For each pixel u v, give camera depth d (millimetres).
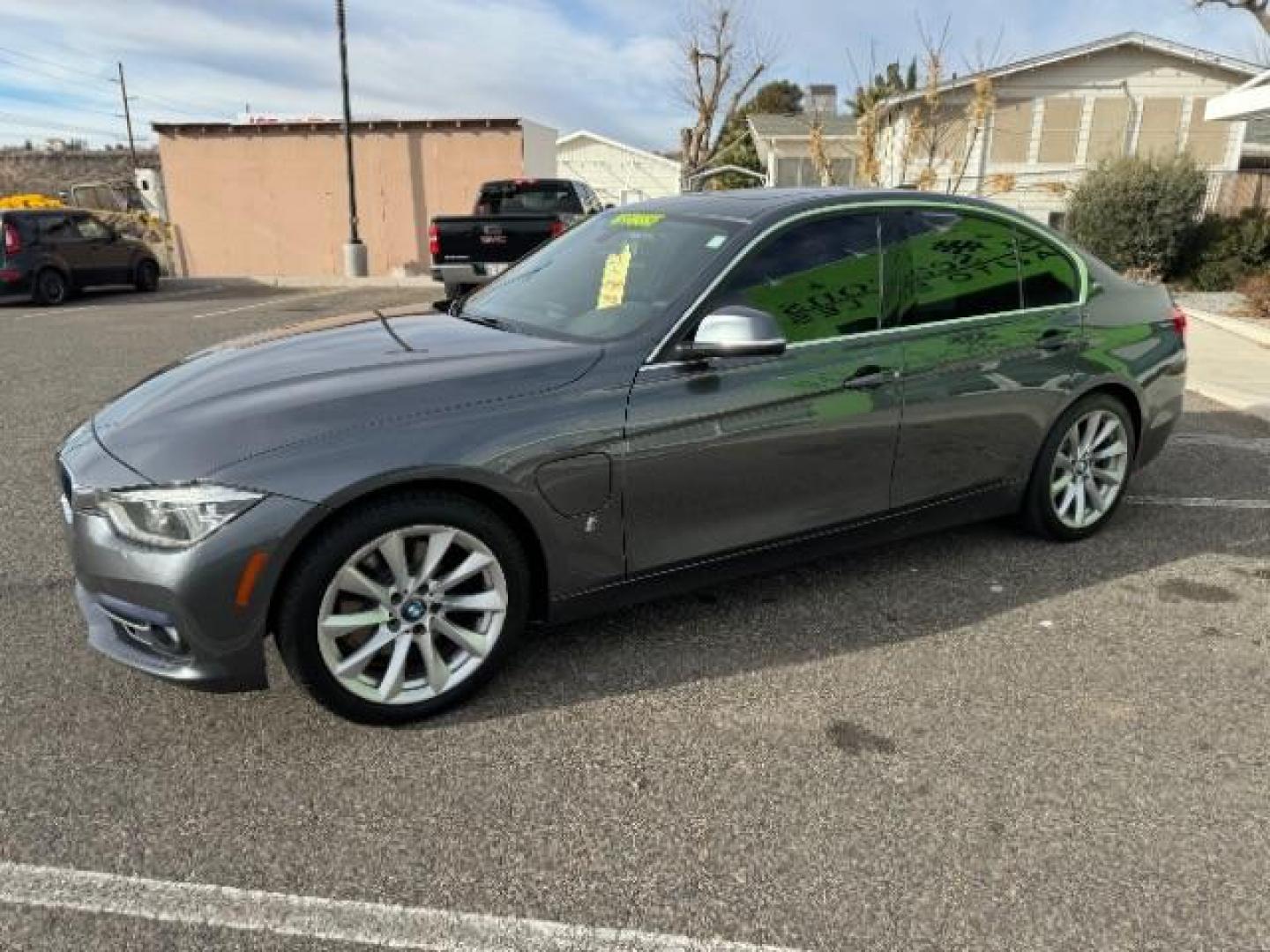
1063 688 3150
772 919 2164
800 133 34062
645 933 2125
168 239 20750
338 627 2734
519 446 2850
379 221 20547
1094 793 2605
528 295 3787
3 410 7020
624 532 3113
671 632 3521
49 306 14844
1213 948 2088
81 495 2682
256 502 2551
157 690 3082
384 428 2729
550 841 2416
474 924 2145
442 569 2920
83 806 2523
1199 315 11633
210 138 20312
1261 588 3918
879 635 3508
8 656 3285
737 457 3258
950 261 3799
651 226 3738
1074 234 15859
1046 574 4039
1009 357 3893
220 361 3326
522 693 3105
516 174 20094
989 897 2229
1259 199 16359
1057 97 23500
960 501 3961
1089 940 2107
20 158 53656
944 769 2715
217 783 2629
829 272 3482
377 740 2836
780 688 3143
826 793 2605
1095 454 4359
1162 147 22234
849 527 3650
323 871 2301
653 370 3094
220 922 2141
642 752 2795
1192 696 3102
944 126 23297
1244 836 2443
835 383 3416
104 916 2150
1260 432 6320
